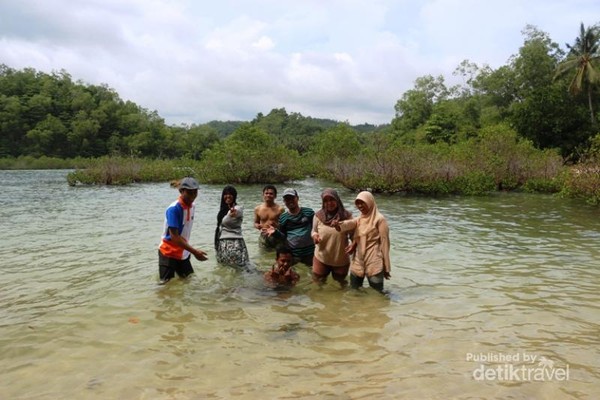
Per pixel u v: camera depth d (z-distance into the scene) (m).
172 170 34.09
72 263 7.51
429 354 4.09
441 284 6.29
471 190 20.48
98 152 93.19
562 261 7.60
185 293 5.87
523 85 55.66
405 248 8.68
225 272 6.84
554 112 39.44
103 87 112.25
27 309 5.32
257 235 9.91
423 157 22.09
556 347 4.23
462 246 8.87
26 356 4.10
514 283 6.32
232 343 4.33
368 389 3.48
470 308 5.30
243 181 30.17
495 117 55.00
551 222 12.03
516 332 4.59
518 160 23.52
